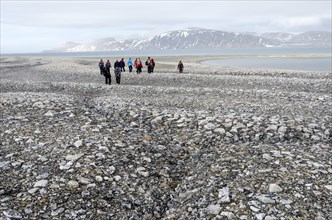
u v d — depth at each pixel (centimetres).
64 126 1662
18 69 6944
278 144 1391
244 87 3566
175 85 3844
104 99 2464
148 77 4428
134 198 1034
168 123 1752
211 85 3741
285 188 981
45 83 3722
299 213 862
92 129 1606
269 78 4034
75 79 4678
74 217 921
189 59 14175
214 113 1906
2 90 3434
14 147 1373
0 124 1697
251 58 15088
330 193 950
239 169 1149
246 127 1585
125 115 1938
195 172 1209
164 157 1349
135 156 1312
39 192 1022
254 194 966
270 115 1820
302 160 1178
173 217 941
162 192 1092
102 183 1088
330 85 3453
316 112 1973
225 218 874
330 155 1248
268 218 848
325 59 12356
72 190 1038
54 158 1248
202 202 974
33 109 2016
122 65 5441
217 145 1443
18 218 898
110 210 965
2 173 1144
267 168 1127
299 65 9100
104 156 1269
